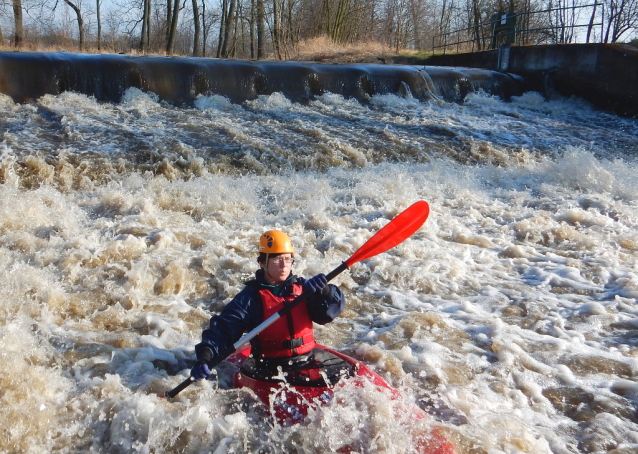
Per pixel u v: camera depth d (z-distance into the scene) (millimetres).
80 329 4434
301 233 6676
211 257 5699
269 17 31562
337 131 11875
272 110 13102
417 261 5969
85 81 12062
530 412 3555
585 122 14820
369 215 7539
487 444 3072
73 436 3146
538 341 4504
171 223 6812
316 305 3543
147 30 32531
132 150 9398
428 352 4254
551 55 17234
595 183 9344
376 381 3309
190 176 9047
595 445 3211
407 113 13969
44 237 6145
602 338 4613
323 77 14531
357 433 3004
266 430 3160
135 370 3855
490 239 6895
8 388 3363
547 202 8539
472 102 15812
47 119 10570
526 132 13242
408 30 36750
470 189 9133
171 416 3223
